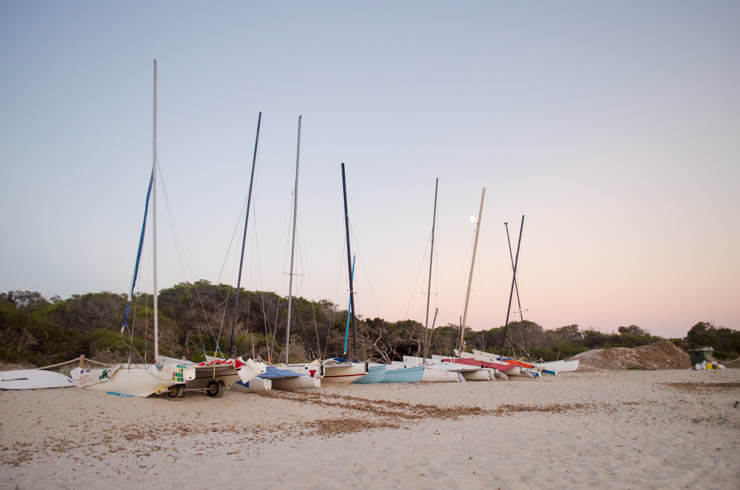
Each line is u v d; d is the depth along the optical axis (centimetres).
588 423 1123
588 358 4006
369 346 3831
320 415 1236
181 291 3694
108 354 2181
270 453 773
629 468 696
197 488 578
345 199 2355
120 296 3159
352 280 2294
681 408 1373
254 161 2055
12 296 3472
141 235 1523
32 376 1515
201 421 1107
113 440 871
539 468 684
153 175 1548
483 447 816
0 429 903
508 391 1858
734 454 795
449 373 2277
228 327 3234
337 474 637
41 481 601
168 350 2595
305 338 3738
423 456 738
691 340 5144
